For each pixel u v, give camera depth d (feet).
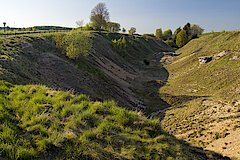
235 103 52.06
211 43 184.55
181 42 308.40
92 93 61.11
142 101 90.99
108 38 240.53
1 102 19.83
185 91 100.94
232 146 32.58
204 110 58.39
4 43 68.54
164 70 173.37
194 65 139.23
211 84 94.63
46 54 79.05
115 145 15.90
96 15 290.15
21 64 53.01
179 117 60.95
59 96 26.03
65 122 18.60
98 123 19.34
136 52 254.68
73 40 90.94
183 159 16.57
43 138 14.26
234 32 161.48
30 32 149.89
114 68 135.64
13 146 12.29
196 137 44.32
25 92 26.63
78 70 78.38
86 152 13.37
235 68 95.20
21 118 17.63
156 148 16.83
